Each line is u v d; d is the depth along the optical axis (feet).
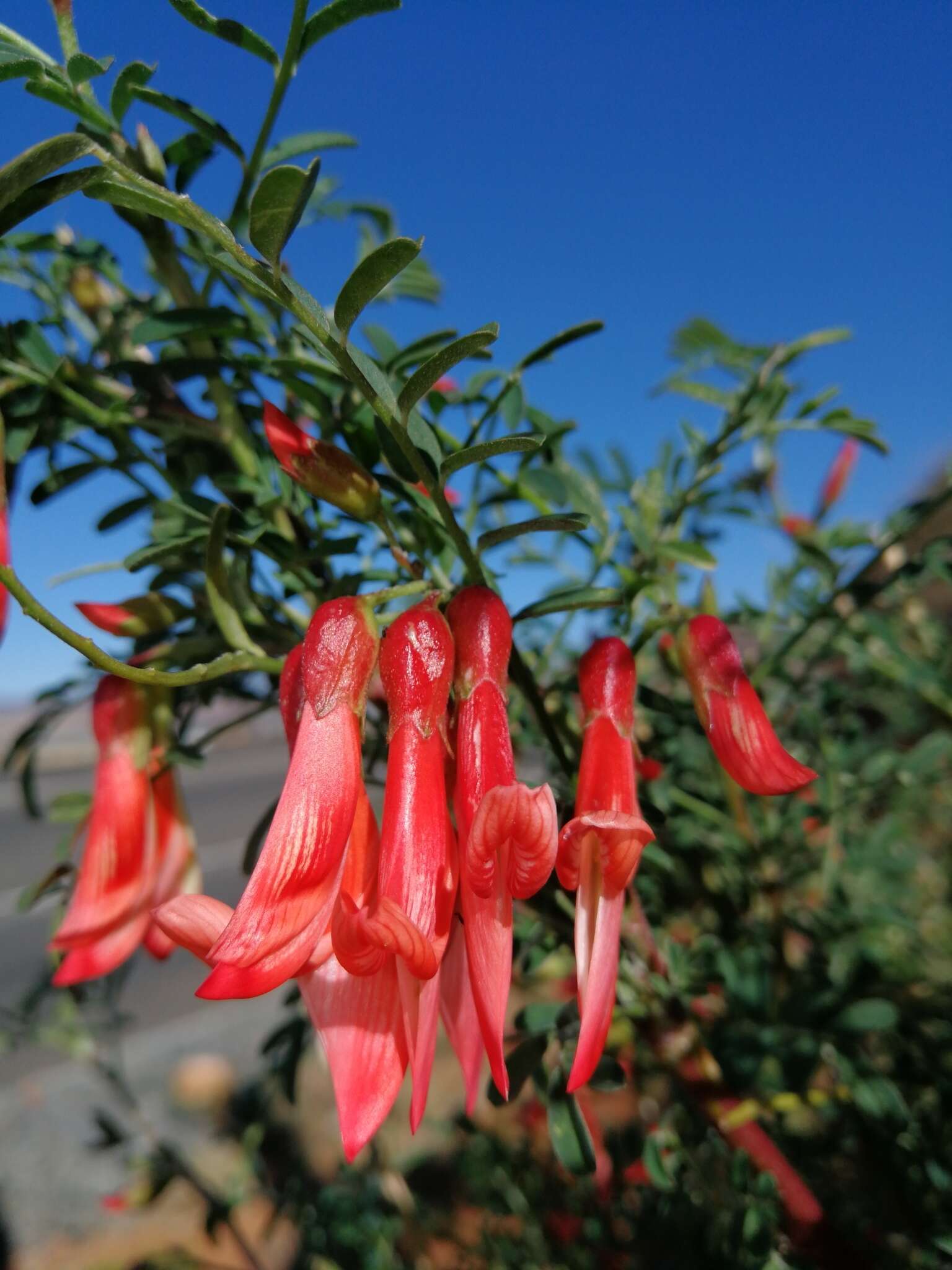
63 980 0.27
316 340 0.23
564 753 0.27
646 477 0.36
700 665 0.26
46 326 0.32
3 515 0.24
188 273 0.30
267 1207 0.81
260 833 0.29
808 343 0.35
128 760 0.29
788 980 0.43
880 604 0.56
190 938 0.19
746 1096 0.34
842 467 0.50
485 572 0.28
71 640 0.19
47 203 0.20
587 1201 0.44
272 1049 0.37
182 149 0.28
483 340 0.19
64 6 0.24
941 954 0.53
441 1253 0.55
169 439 0.30
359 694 0.22
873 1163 0.35
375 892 0.22
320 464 0.25
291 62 0.24
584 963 0.21
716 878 0.47
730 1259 0.31
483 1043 0.21
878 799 0.54
